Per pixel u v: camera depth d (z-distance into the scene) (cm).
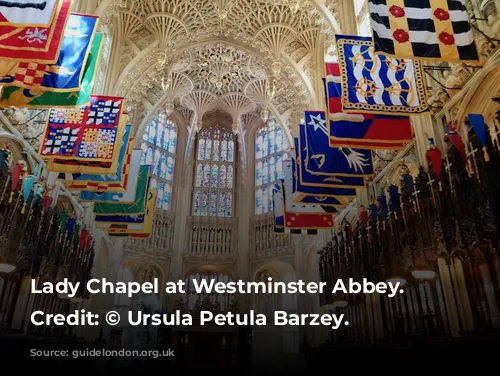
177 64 2748
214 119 3612
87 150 1158
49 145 1156
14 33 751
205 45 2666
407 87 980
